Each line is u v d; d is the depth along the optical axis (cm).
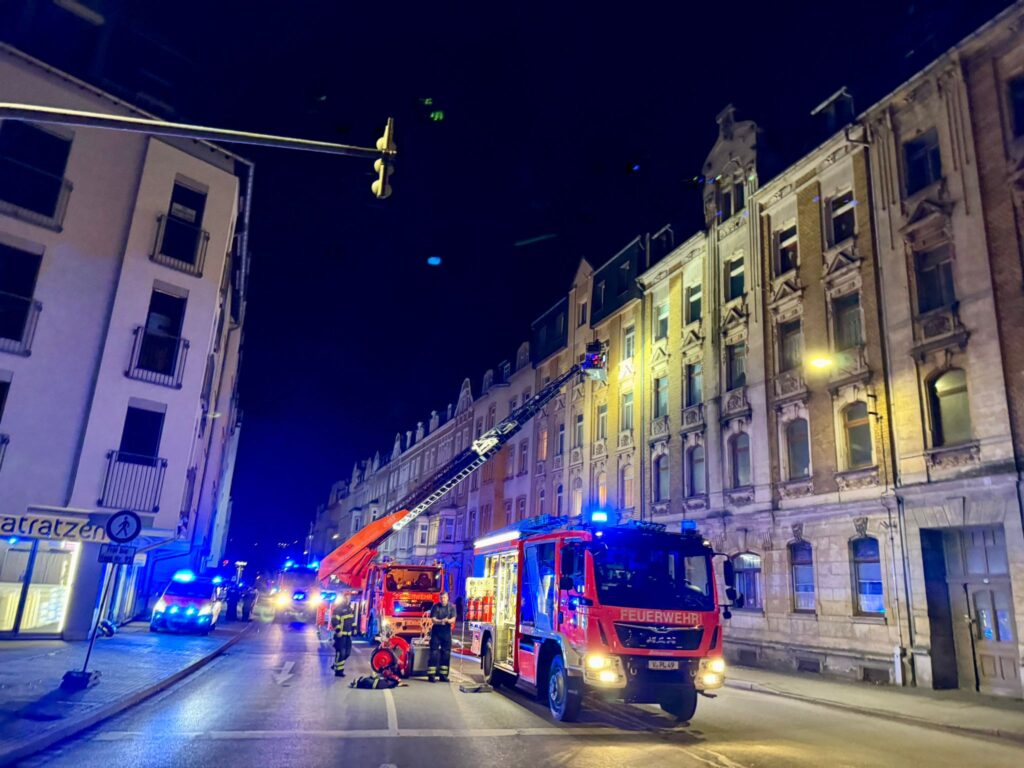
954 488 1528
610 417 3003
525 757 758
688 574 1037
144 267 1853
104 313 1781
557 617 1043
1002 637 1455
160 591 3175
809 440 1953
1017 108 1574
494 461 4131
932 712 1204
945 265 1672
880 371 1756
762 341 2177
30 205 1712
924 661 1530
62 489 1670
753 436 2156
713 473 2303
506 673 1280
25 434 1638
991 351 1509
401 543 5362
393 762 717
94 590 1777
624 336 3019
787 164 2286
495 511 4009
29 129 1730
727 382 2325
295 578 3697
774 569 1992
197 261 1952
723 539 2202
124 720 893
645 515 2627
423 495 1908
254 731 854
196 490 2680
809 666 1814
